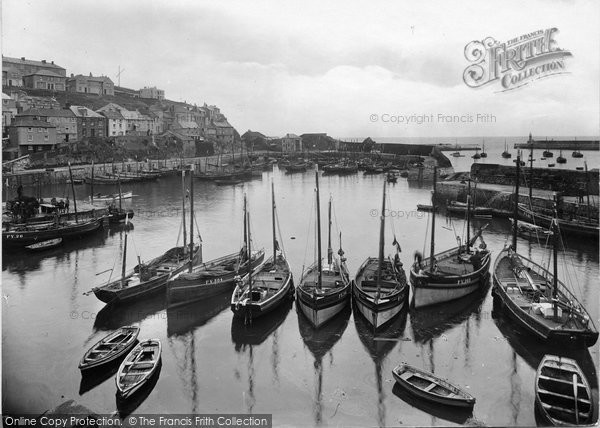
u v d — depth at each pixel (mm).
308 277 29500
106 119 88375
